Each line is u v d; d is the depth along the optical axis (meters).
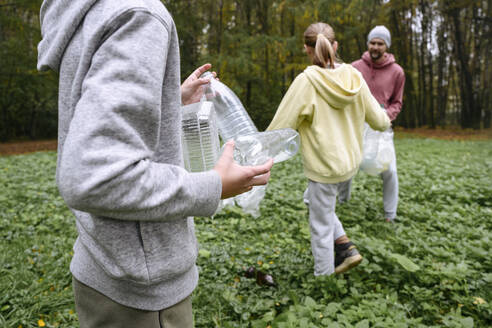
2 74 17.67
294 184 6.44
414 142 14.93
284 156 2.06
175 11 16.20
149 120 0.87
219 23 18.38
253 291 3.04
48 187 6.62
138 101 0.83
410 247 3.61
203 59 15.05
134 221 0.95
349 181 4.83
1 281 3.12
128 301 1.04
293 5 17.38
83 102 0.81
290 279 3.18
